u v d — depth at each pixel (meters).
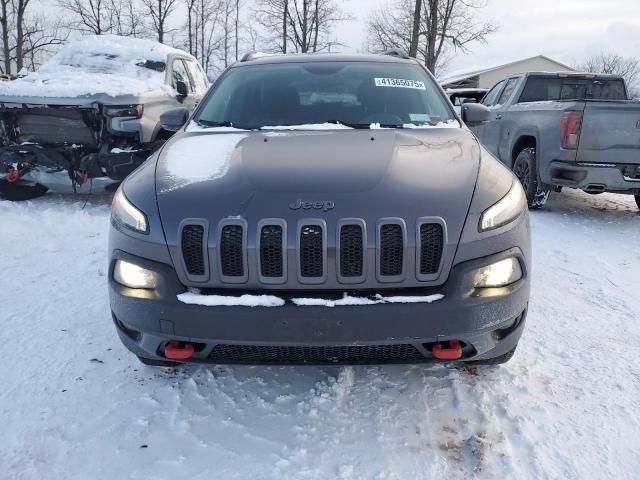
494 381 2.56
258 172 2.30
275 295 2.05
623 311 3.42
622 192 5.61
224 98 3.49
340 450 2.10
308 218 2.03
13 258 4.36
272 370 2.65
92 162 5.85
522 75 7.63
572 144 5.54
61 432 2.20
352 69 3.63
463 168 2.37
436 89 3.56
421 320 1.99
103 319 3.22
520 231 2.20
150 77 7.01
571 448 2.12
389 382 2.55
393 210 2.05
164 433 2.20
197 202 2.14
